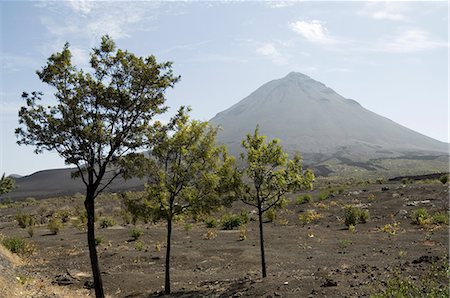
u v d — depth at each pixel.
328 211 34.25
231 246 24.25
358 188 44.91
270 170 16.09
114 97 14.83
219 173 16.25
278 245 23.84
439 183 41.84
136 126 15.45
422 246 18.94
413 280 11.54
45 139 14.58
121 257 22.62
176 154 16.17
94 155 15.00
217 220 37.41
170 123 16.20
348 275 13.33
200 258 21.84
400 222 27.36
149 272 19.53
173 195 16.00
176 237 29.19
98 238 27.53
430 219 25.61
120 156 15.30
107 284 17.48
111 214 48.41
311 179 16.08
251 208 41.41
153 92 15.61
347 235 25.22
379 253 18.55
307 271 16.09
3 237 26.89
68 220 45.22
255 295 12.54
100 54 15.12
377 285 11.43
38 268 20.81
